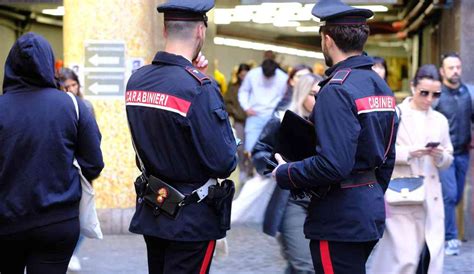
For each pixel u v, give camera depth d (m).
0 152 5.00
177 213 4.76
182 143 4.71
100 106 10.29
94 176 5.28
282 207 6.13
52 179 5.03
